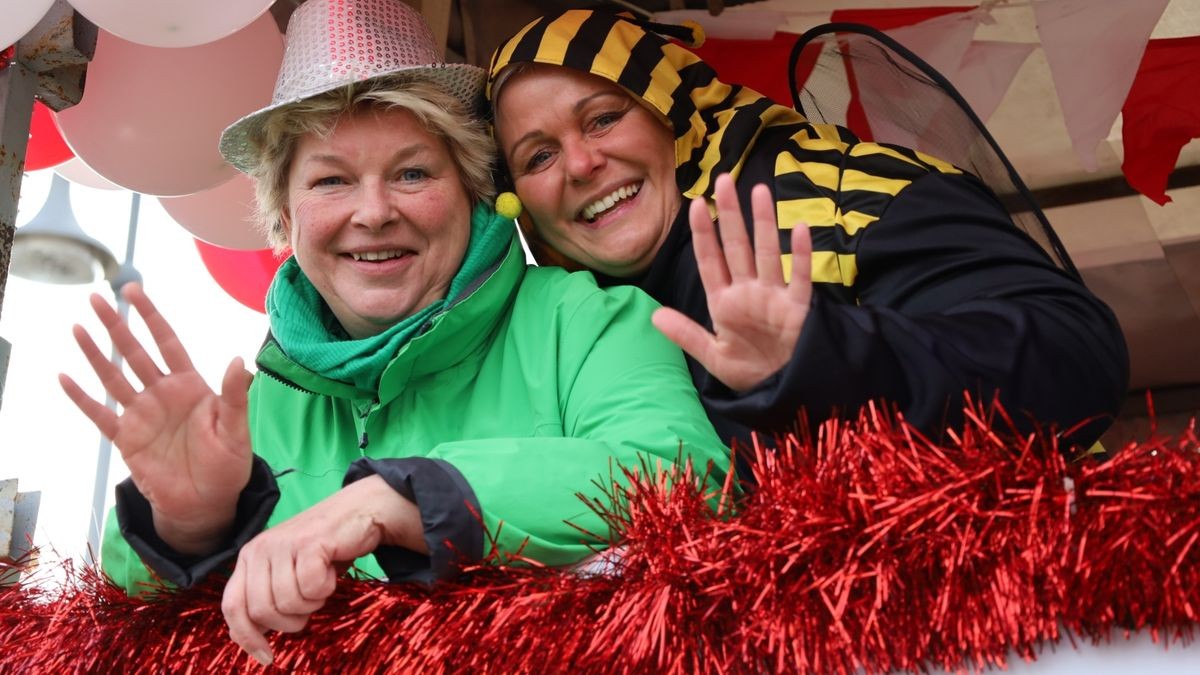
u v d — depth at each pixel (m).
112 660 1.56
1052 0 3.05
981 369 1.40
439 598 1.41
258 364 2.02
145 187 2.73
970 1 3.18
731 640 1.30
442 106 2.12
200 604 1.52
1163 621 1.21
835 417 1.34
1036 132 3.42
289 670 1.46
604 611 1.35
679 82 2.22
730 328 1.36
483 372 2.02
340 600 1.46
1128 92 3.07
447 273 2.08
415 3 2.99
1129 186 3.52
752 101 2.28
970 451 1.27
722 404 1.38
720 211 1.32
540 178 2.21
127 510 1.52
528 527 1.48
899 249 1.80
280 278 2.13
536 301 2.07
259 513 1.53
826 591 1.26
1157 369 3.54
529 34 2.22
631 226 2.20
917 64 2.56
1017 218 2.41
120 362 5.87
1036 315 1.50
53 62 2.21
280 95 2.11
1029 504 1.24
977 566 1.24
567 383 1.90
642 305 2.00
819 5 3.21
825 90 3.02
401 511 1.45
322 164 2.05
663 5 3.28
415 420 1.98
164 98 2.60
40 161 3.16
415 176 2.08
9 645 1.60
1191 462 1.21
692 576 1.31
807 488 1.27
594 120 2.19
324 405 2.10
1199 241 3.55
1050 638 1.24
